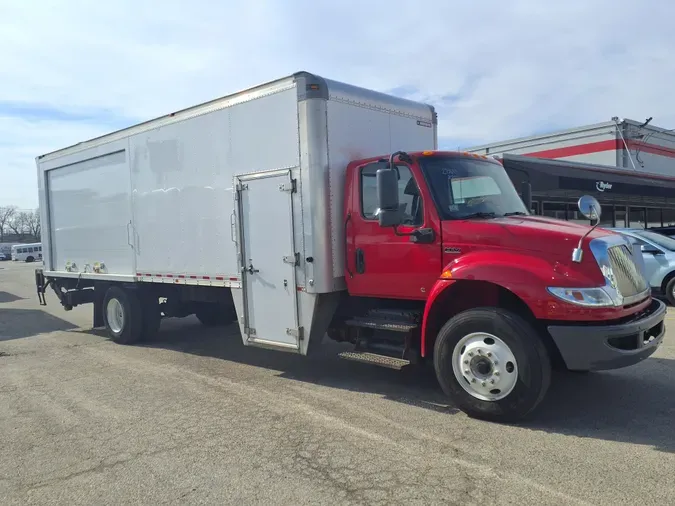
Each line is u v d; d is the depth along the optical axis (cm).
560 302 456
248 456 438
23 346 949
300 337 632
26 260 7006
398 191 572
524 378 469
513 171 760
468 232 519
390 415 524
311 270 609
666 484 370
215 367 744
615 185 1734
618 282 479
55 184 1073
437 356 521
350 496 367
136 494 383
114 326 961
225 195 708
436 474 394
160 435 492
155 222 824
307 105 603
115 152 902
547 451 429
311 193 604
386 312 587
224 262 718
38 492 391
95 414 558
